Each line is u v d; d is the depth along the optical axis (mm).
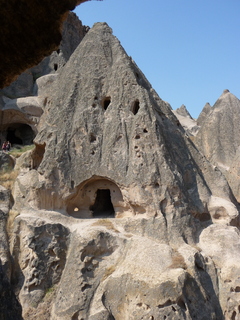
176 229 13625
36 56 5289
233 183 20422
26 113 27906
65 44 36469
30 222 13586
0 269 6902
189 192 15586
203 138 26219
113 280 11875
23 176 16422
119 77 16469
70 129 15703
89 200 15492
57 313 11758
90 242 12836
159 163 14617
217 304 12078
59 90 17391
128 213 14781
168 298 10734
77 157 15219
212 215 15328
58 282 12977
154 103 17469
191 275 11719
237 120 25969
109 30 18344
